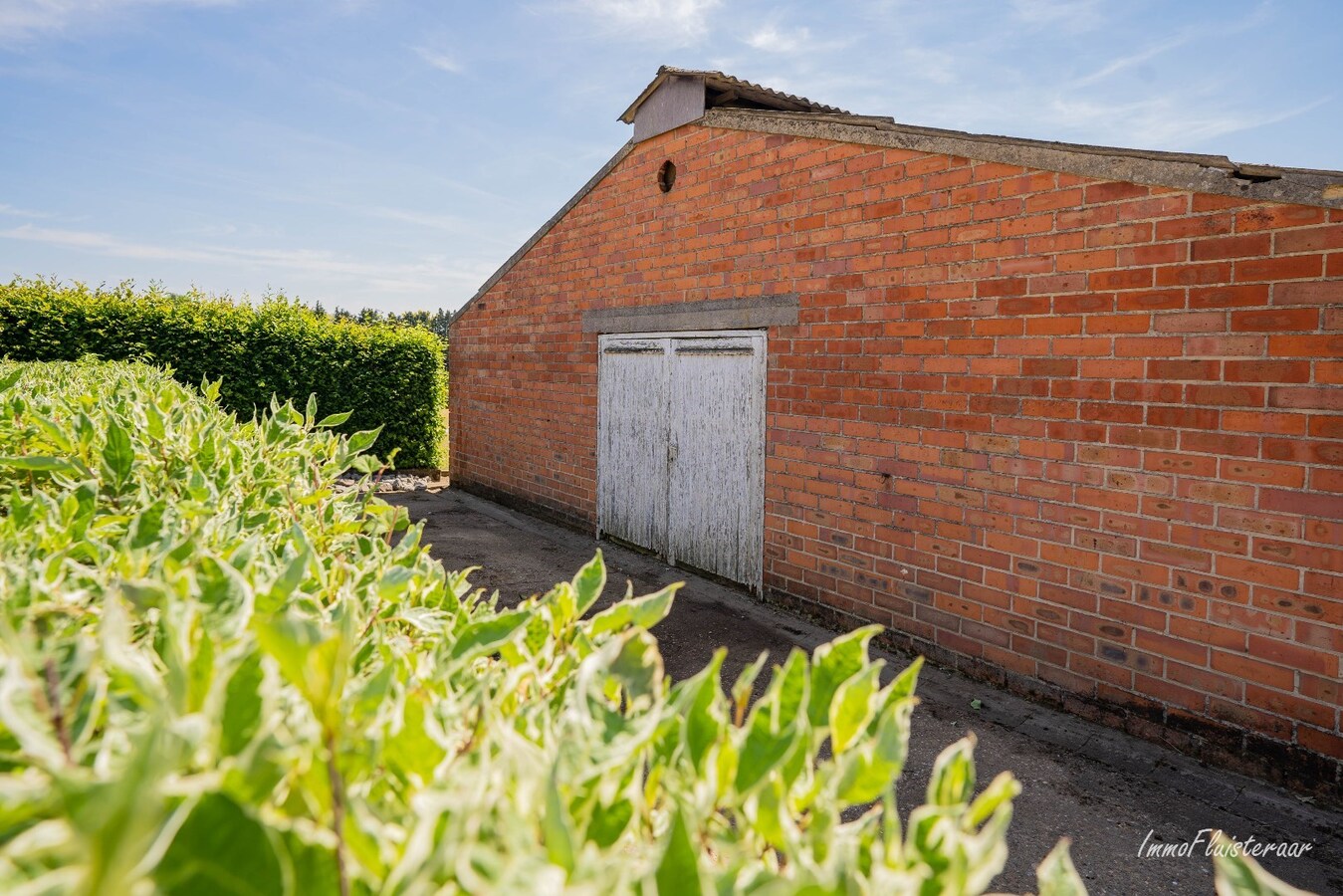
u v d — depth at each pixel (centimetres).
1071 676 453
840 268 575
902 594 542
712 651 549
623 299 805
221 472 214
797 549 618
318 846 58
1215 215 386
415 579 158
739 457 670
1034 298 460
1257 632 381
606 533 852
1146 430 416
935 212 510
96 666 76
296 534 147
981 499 493
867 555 564
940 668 515
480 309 1076
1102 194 428
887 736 82
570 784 77
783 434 627
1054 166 444
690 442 725
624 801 80
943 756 87
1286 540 371
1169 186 400
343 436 264
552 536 878
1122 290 422
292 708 78
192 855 50
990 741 423
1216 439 391
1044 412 458
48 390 420
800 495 614
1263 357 374
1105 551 435
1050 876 76
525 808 69
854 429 569
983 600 494
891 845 75
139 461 213
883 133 533
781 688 87
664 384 755
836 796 82
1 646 75
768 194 631
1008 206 470
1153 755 407
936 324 513
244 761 60
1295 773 371
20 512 162
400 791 79
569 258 886
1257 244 373
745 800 85
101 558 140
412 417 1373
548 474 948
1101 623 439
